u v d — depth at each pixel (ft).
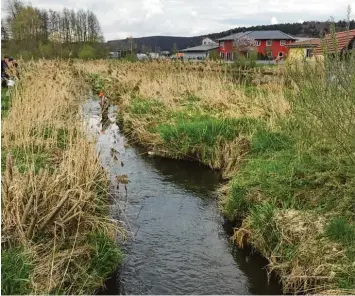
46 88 41.78
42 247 16.48
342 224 18.11
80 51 151.84
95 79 83.41
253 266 19.43
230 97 42.09
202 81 51.93
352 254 16.52
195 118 38.47
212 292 17.46
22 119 28.09
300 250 17.72
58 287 14.85
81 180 20.24
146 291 17.34
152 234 21.91
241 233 21.16
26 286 14.16
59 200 17.69
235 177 26.45
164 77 58.34
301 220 19.52
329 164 21.66
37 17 138.31
